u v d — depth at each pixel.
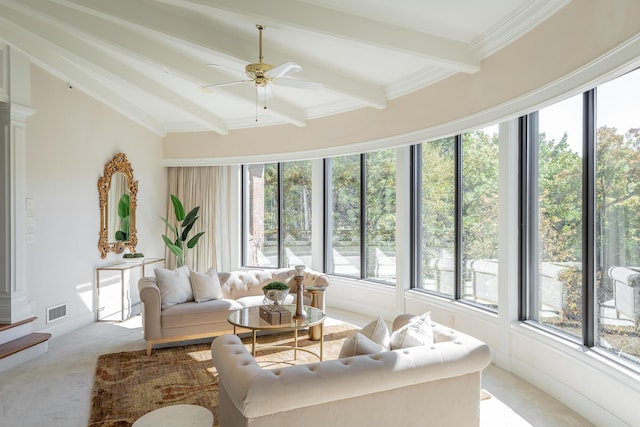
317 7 3.14
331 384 2.08
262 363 3.94
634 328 2.56
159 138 7.16
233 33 3.67
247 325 3.54
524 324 3.58
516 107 3.27
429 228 5.01
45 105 4.69
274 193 7.12
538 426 2.81
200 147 7.10
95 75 5.09
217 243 7.19
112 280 5.89
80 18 3.59
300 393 2.02
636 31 2.20
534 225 3.61
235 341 2.61
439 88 4.27
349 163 6.20
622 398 2.56
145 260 6.62
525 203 3.67
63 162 4.97
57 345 4.50
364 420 2.22
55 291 4.82
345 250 6.29
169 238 7.25
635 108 2.54
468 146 4.41
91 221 5.48
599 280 2.87
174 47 4.13
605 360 2.71
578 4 2.65
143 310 4.31
